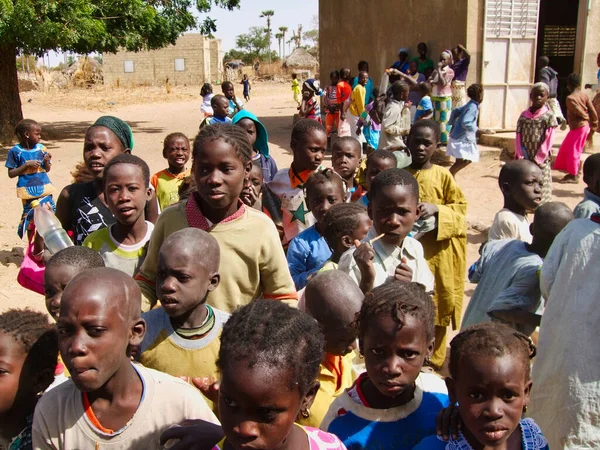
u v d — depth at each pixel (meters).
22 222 7.37
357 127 13.27
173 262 2.43
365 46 17.77
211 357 2.50
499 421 1.87
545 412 3.00
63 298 1.89
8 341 2.09
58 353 2.33
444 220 4.28
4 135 16.64
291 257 3.93
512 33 13.16
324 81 21.58
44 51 15.94
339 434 2.20
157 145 17.09
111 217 3.94
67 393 2.01
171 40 19.41
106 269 2.00
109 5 16.92
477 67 13.06
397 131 10.27
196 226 2.87
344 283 2.54
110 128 4.04
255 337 1.61
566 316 2.90
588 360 2.84
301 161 4.48
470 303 3.67
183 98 37.66
